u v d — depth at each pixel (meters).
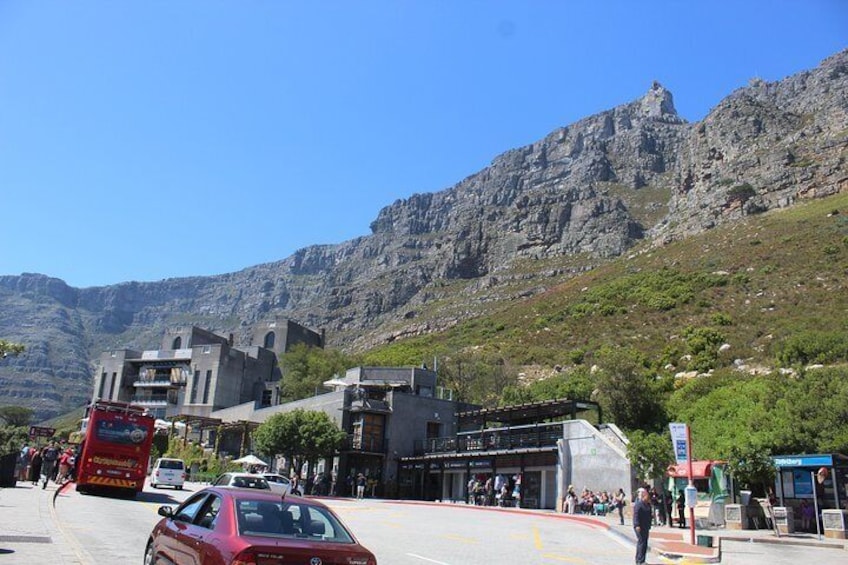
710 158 148.50
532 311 112.50
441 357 75.38
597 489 32.91
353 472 48.50
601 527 24.84
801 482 25.28
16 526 14.25
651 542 19.11
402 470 48.78
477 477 42.62
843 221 90.38
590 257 163.75
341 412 49.97
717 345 64.75
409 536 19.27
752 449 25.75
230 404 80.38
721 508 26.05
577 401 37.69
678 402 50.84
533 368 78.00
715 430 39.59
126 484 26.33
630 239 166.62
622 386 49.56
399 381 55.28
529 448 37.88
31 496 22.56
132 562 11.18
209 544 7.42
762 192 121.69
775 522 23.12
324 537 7.71
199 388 80.44
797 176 119.00
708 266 94.88
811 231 92.00
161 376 87.31
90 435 26.27
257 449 48.00
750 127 145.25
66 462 32.19
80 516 18.27
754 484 27.95
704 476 26.55
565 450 35.44
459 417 47.41
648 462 28.03
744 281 83.75
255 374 85.19
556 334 89.62
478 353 87.88
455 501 43.97
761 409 38.81
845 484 24.31
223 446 63.44
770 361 55.34
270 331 96.88
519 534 21.06
